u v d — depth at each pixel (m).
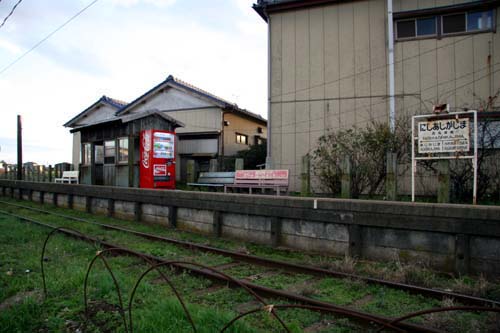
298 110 14.84
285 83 15.04
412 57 13.45
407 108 13.45
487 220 5.24
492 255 5.29
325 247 6.90
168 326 3.63
